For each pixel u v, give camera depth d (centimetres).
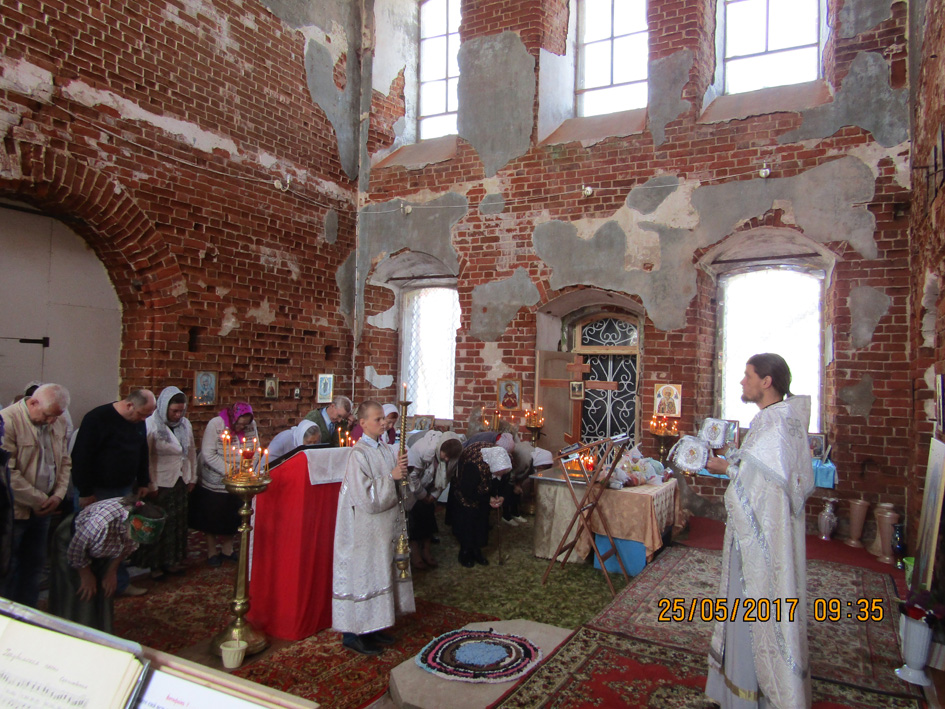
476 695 347
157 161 676
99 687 135
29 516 408
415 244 930
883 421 671
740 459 318
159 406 534
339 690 362
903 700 352
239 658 382
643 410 788
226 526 564
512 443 729
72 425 609
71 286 649
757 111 749
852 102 695
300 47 866
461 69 912
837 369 694
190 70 712
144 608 471
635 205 796
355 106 966
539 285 850
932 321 595
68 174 595
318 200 898
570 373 927
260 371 801
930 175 548
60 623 149
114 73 634
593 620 452
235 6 767
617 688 358
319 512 436
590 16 922
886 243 675
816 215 705
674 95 780
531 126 862
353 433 666
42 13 574
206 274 730
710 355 815
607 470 595
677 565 577
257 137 798
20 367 609
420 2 1045
